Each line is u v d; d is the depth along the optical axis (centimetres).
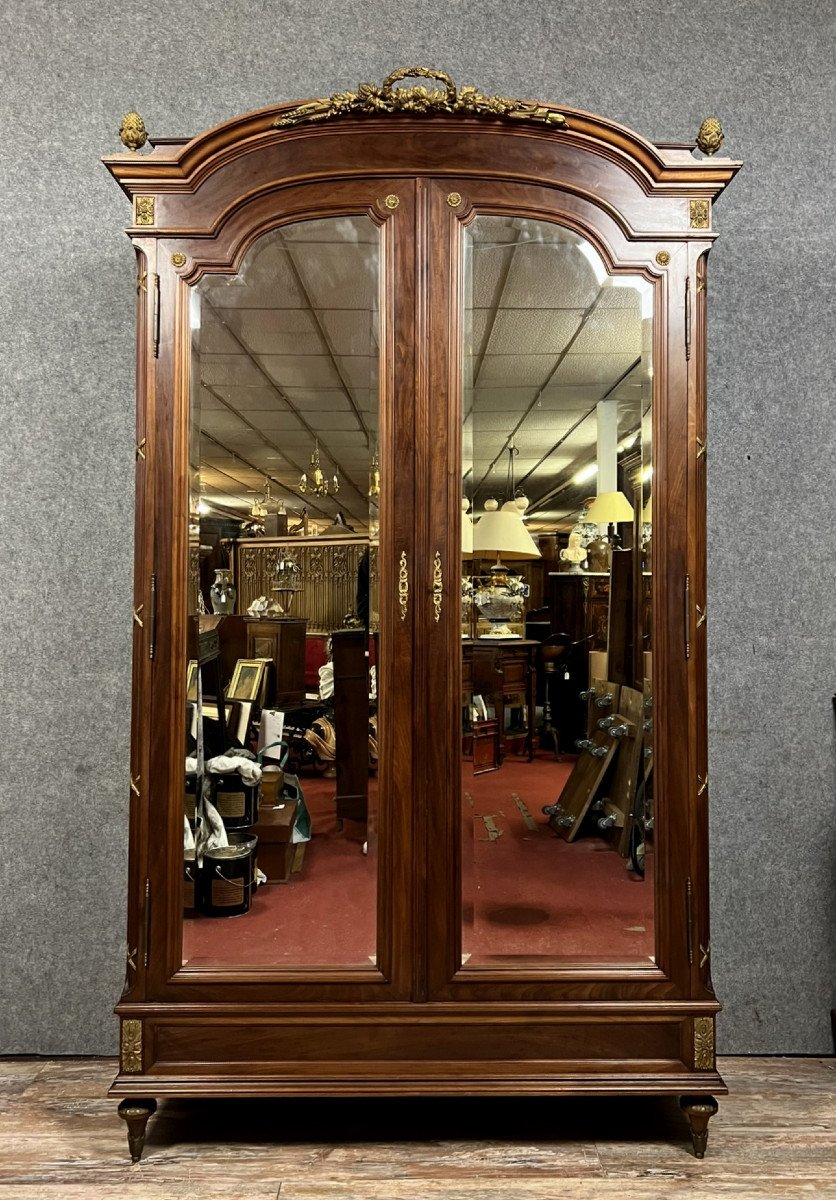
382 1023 152
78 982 197
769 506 203
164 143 158
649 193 155
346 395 154
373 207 153
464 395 155
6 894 197
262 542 155
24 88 200
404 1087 149
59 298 200
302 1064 151
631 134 152
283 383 154
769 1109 173
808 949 202
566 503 156
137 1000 151
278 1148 157
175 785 153
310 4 202
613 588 157
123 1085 149
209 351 154
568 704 156
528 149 154
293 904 154
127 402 200
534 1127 165
